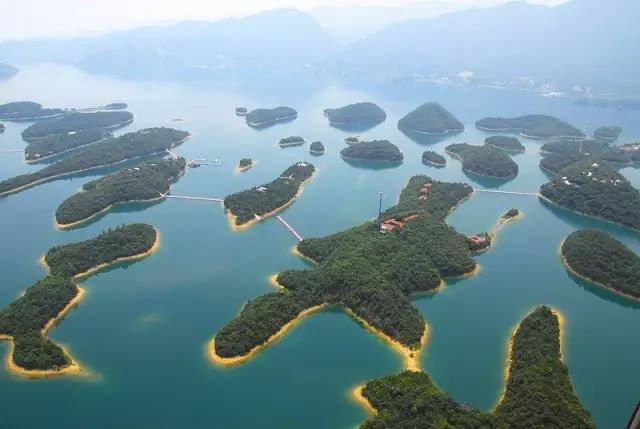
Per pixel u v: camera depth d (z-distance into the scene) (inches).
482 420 6156.5
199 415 6732.3
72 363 7618.1
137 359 7785.4
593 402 7091.5
